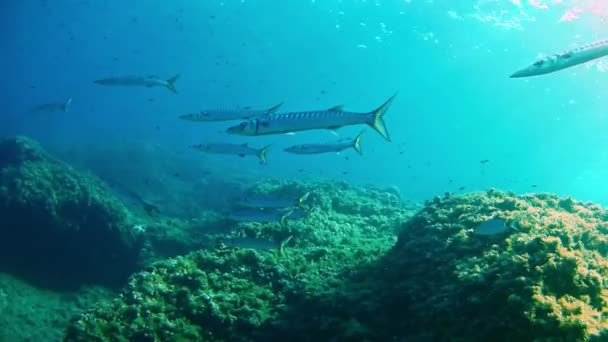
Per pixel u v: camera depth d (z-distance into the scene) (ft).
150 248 38.91
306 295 22.35
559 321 13.17
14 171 38.34
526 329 13.76
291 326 20.94
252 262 26.13
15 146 41.52
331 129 18.81
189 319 21.62
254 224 30.83
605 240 19.17
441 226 22.67
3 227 36.63
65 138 111.55
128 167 73.77
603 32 82.79
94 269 39.11
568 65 15.69
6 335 28.78
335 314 20.68
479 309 15.74
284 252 27.84
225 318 21.53
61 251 38.24
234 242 24.79
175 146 115.96
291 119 18.72
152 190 63.98
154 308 21.54
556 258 15.69
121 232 38.81
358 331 18.49
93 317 20.65
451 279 18.20
